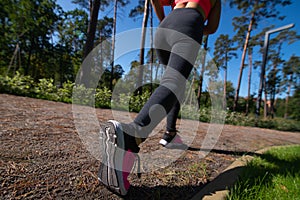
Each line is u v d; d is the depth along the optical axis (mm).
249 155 1634
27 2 16594
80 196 699
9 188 683
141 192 798
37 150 1056
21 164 867
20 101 3410
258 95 9047
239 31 14438
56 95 4977
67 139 1346
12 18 16000
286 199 853
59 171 856
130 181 881
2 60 16656
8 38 16297
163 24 1098
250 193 852
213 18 1306
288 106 16531
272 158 1630
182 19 1014
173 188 870
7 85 4438
